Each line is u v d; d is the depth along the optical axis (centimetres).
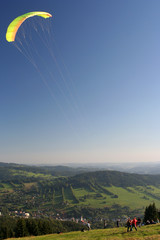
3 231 9219
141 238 2295
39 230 6806
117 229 3300
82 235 2944
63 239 2759
